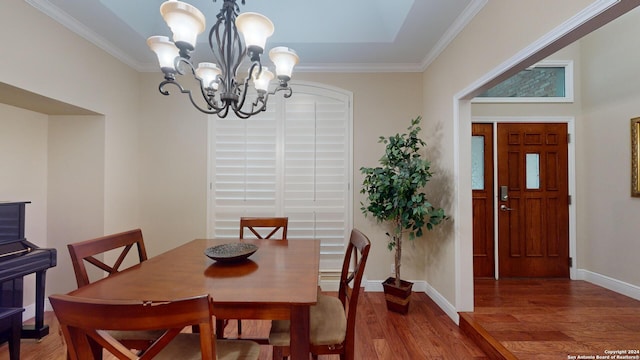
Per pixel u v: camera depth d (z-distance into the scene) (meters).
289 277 1.33
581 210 3.12
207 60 2.84
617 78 2.76
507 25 1.71
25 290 2.36
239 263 1.55
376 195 2.53
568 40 1.35
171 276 1.34
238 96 1.63
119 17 2.14
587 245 3.08
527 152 3.19
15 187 2.29
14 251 1.85
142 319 0.78
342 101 3.09
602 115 2.90
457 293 2.34
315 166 3.09
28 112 2.38
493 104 3.19
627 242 2.68
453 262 2.40
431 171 2.84
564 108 3.15
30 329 2.04
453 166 2.41
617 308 2.41
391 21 2.42
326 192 3.08
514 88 3.22
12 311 1.72
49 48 2.01
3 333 1.75
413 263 3.03
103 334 0.83
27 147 2.37
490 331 2.01
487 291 2.79
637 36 2.59
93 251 1.47
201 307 0.81
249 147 3.07
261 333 2.20
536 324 2.12
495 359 1.81
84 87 2.31
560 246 3.17
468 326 2.14
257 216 3.07
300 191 3.08
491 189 3.20
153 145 3.03
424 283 3.02
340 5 2.50
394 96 3.08
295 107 3.08
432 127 2.83
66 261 2.52
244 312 1.10
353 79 3.09
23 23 1.83
